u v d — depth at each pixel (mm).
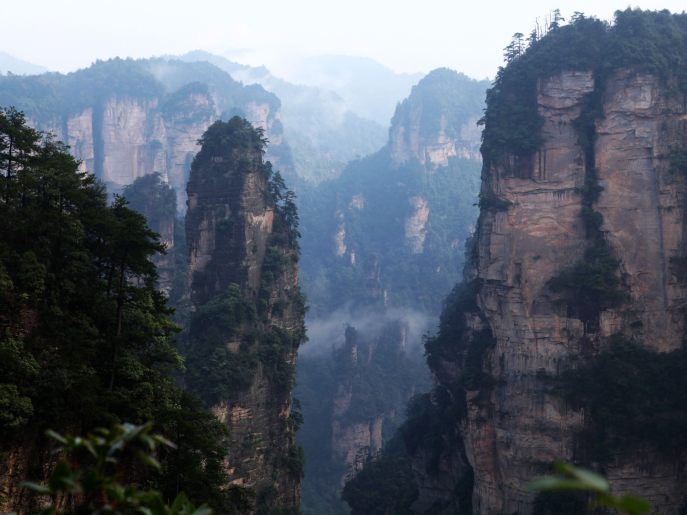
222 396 98000
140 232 55812
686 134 102312
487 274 107125
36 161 59312
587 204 103375
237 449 99250
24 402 43781
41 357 48500
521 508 101875
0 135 60750
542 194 104875
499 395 104500
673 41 105812
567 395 99938
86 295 55219
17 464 44375
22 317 49500
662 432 95438
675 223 101688
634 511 12414
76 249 55625
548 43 108688
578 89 104688
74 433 47375
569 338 101688
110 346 54375
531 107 107062
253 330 106312
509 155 105750
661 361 100125
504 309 105125
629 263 102062
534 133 105438
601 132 103625
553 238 104312
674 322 101562
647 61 102250
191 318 107500
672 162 101312
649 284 101812
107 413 48312
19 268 50375
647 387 97875
